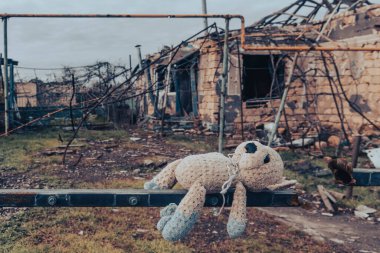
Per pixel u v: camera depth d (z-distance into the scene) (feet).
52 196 7.25
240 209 7.46
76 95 81.35
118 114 82.69
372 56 56.85
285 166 42.60
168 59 74.38
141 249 20.30
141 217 25.54
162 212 7.48
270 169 7.61
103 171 38.93
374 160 36.32
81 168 39.60
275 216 28.78
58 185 32.50
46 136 59.77
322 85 66.54
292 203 7.89
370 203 31.83
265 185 7.64
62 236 21.61
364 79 58.18
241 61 66.18
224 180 7.45
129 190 7.52
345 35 61.46
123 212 26.37
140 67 80.84
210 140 61.52
